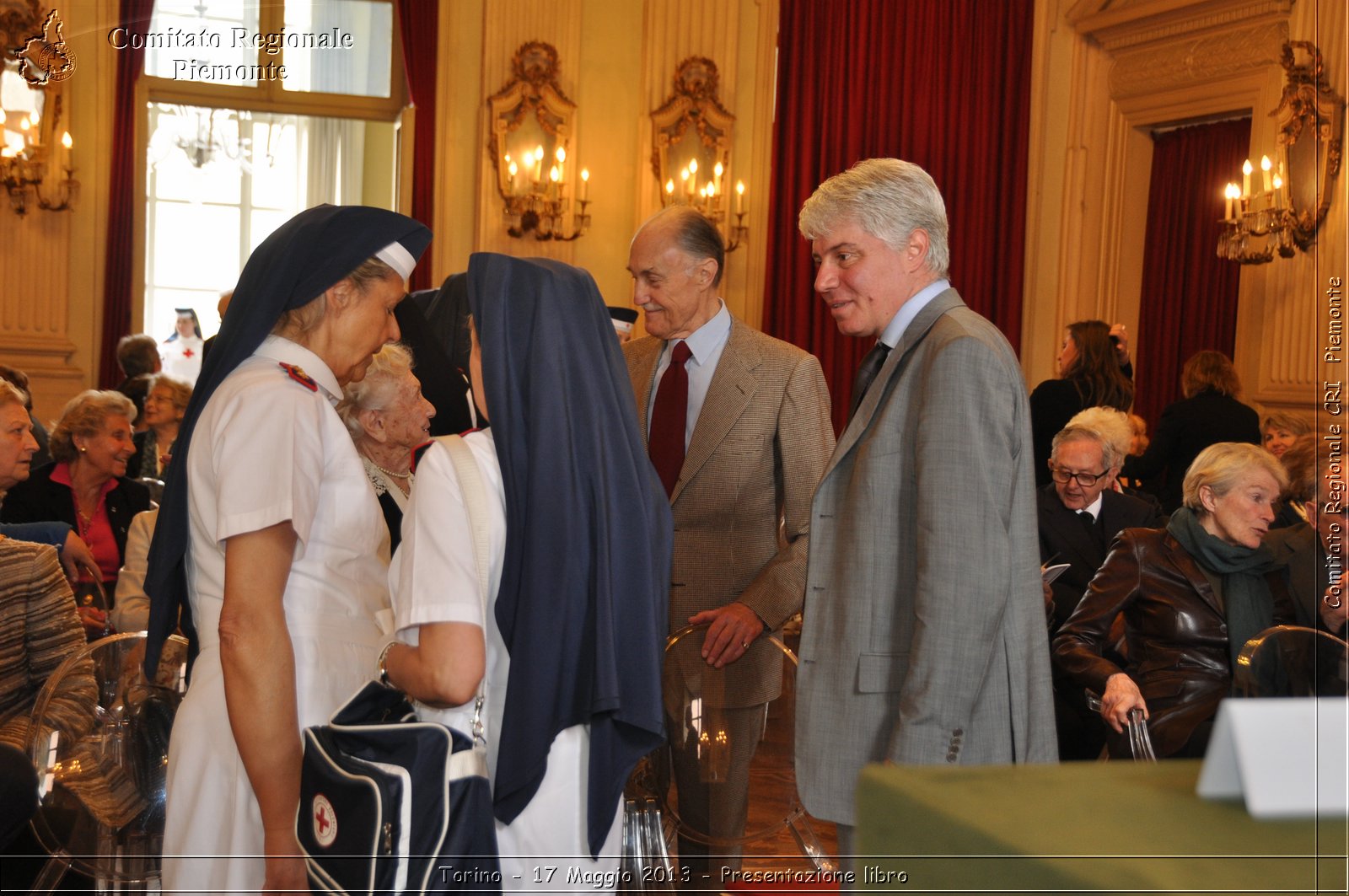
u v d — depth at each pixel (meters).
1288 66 6.61
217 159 10.33
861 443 1.81
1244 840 0.62
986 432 1.63
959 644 1.59
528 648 1.40
